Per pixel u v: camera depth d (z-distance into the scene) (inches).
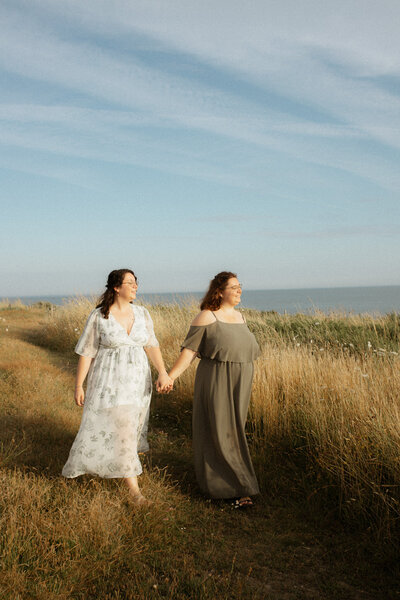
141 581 102.5
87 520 116.9
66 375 313.4
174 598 98.0
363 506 134.5
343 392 186.5
